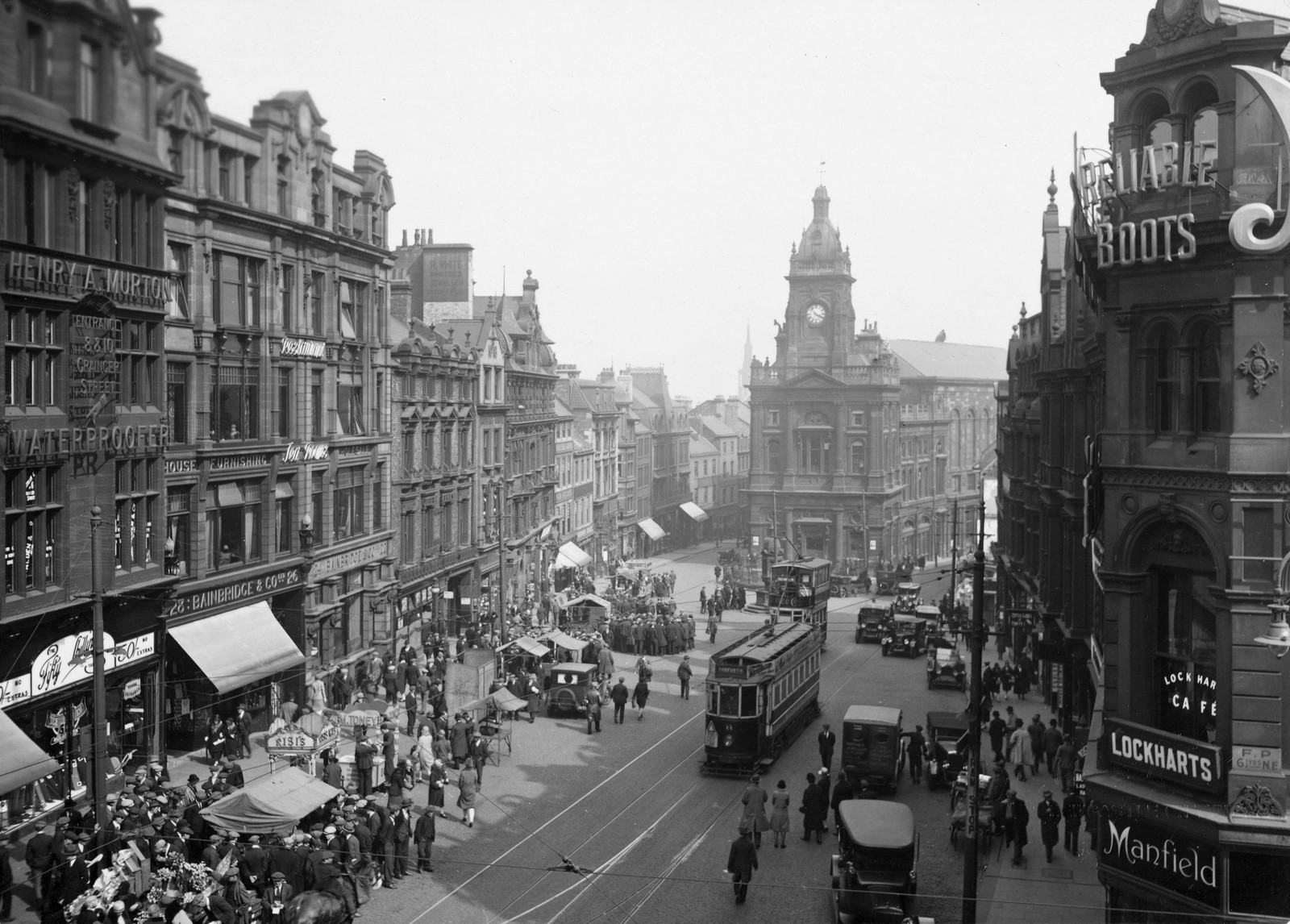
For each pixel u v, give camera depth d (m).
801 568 68.06
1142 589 24.31
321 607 44.91
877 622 70.56
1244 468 21.67
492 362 68.81
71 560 28.84
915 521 117.25
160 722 33.84
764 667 39.75
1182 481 23.09
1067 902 27.52
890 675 59.22
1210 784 21.69
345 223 47.28
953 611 64.62
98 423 29.17
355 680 47.88
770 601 68.25
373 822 27.44
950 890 28.45
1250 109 21.86
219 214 37.03
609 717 47.69
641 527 118.81
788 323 107.88
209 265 37.44
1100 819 23.55
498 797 35.28
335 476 46.81
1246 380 21.72
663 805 35.19
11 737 25.17
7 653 27.23
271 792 26.20
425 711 43.72
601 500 107.00
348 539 48.31
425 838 28.52
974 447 134.25
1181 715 23.94
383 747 34.03
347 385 48.50
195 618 36.69
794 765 41.00
